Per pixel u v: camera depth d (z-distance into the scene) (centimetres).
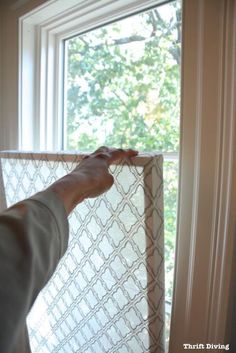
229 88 68
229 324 70
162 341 83
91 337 100
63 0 111
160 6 101
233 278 69
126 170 79
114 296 90
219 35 70
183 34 77
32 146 142
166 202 100
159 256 79
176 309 80
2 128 152
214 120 71
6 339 31
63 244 44
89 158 68
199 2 73
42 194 46
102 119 124
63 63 142
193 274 76
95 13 117
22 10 129
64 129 144
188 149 77
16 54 135
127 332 89
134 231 81
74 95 138
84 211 94
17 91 137
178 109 98
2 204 129
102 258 92
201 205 74
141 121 109
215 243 72
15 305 34
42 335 119
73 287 103
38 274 38
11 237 37
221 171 70
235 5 67
